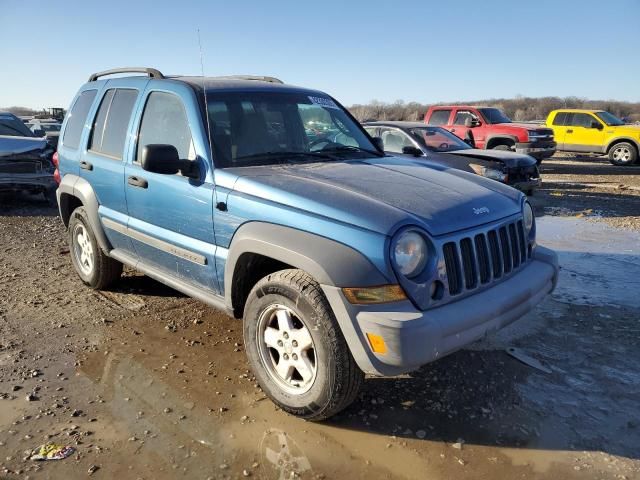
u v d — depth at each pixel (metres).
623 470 2.69
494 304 2.97
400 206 2.94
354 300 2.70
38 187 9.61
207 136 3.60
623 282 5.48
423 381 3.54
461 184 3.53
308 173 3.43
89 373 3.63
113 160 4.42
